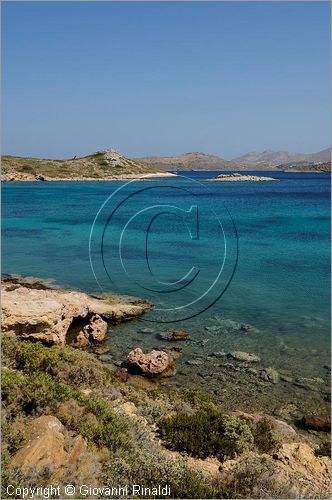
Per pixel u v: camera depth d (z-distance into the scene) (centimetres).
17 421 653
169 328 1781
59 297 1842
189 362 1461
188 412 995
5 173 12350
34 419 670
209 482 651
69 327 1772
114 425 727
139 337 1691
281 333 1730
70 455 598
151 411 949
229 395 1241
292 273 2669
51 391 741
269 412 1153
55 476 553
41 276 2583
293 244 3625
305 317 1916
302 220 5056
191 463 745
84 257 3086
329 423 1080
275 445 879
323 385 1311
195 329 1773
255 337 1689
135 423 806
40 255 3172
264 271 2712
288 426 1039
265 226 4559
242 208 6212
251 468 688
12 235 4056
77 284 2405
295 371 1403
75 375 1014
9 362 974
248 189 10444
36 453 570
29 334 1515
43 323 1538
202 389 1274
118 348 1581
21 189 9688
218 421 867
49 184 11362
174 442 804
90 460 598
